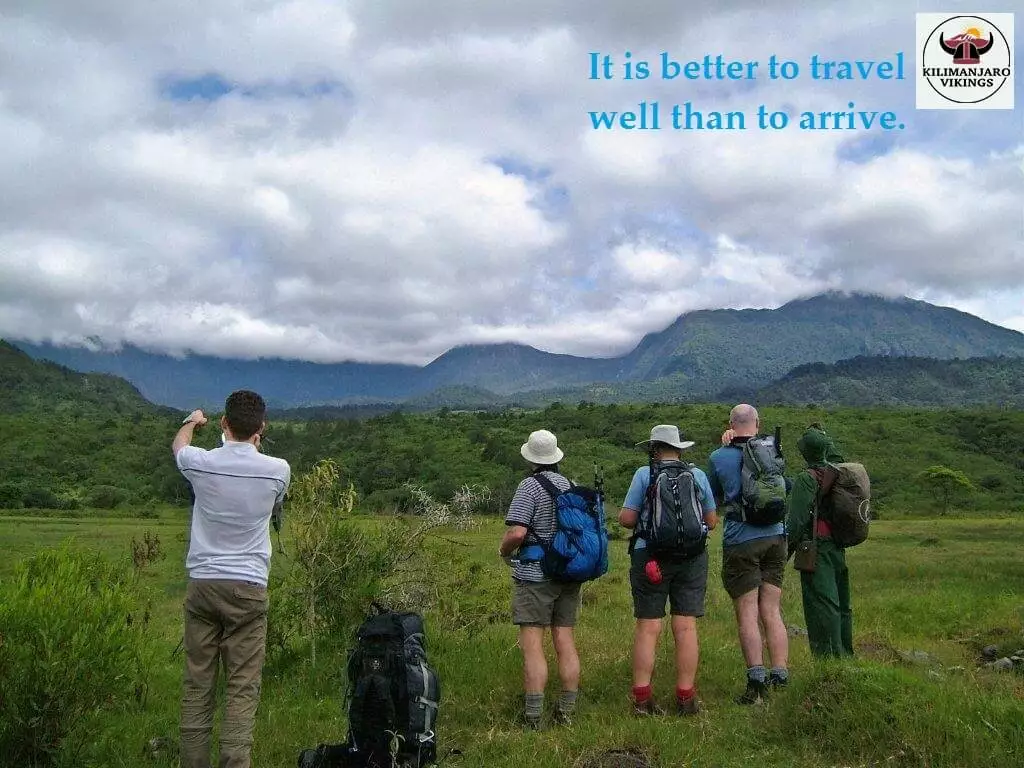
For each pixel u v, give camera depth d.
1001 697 5.56
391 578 8.53
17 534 39.88
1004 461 95.50
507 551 5.73
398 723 4.59
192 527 4.52
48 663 4.62
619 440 102.06
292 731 5.68
